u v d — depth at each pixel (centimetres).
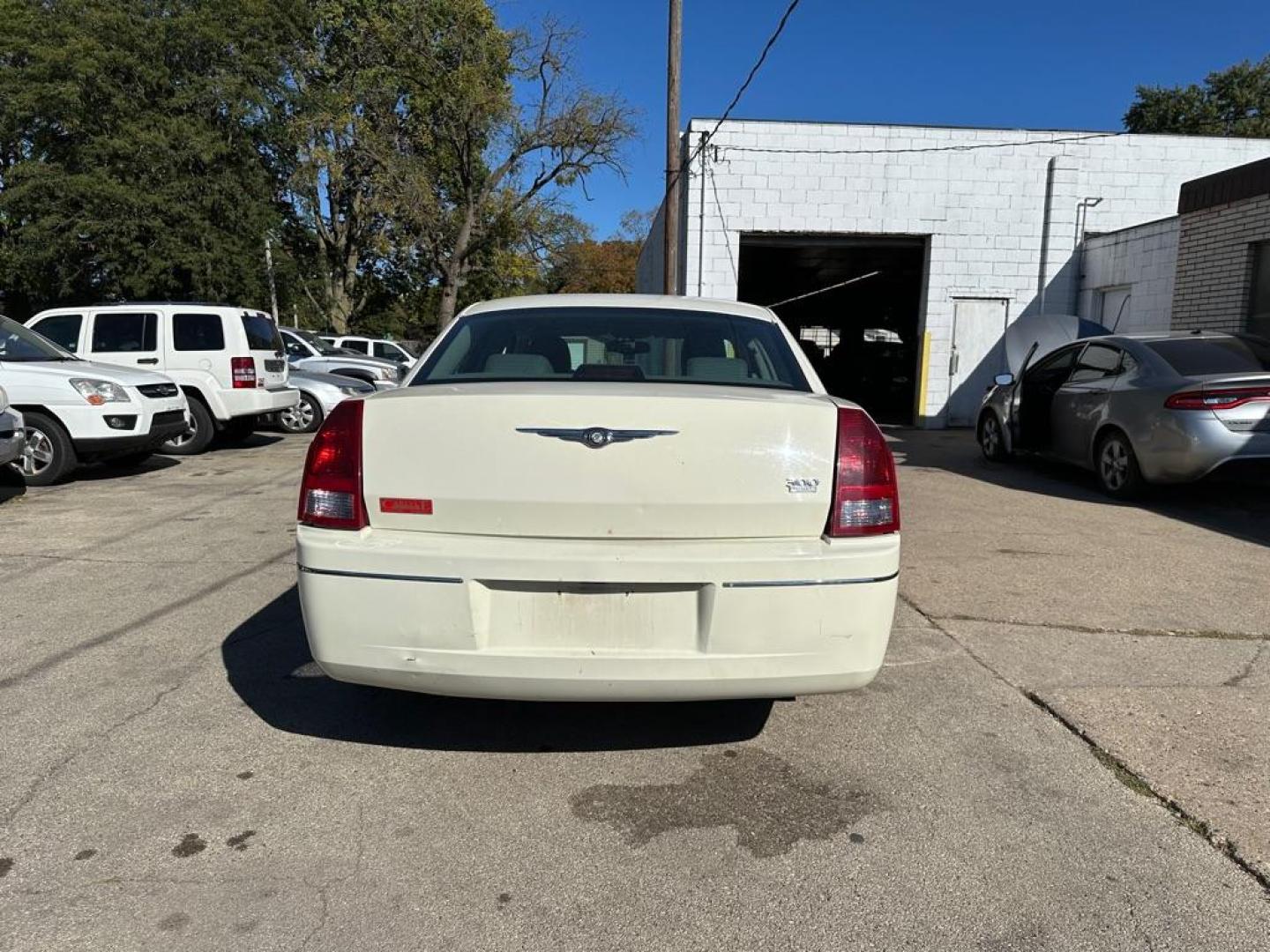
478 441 271
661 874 243
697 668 267
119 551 596
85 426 860
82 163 2220
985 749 315
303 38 2866
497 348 353
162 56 2330
